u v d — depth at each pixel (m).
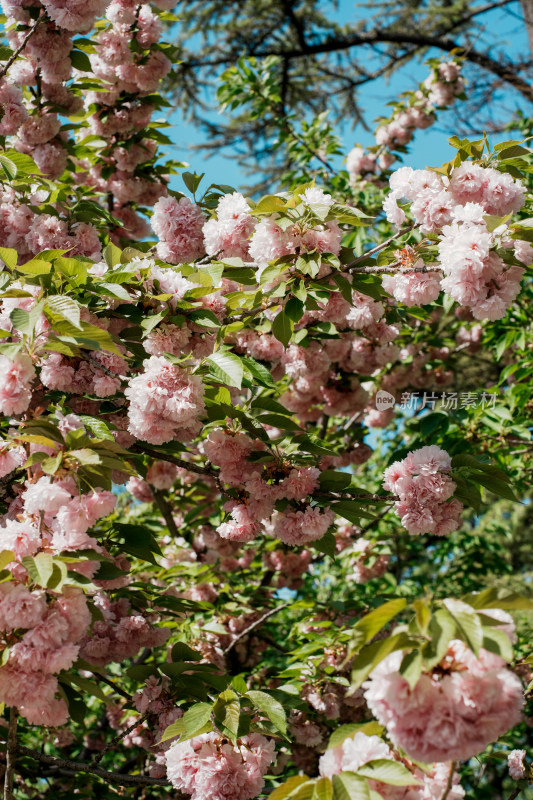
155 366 2.66
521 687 1.65
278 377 4.32
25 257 3.86
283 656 5.91
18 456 2.45
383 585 6.66
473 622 1.58
